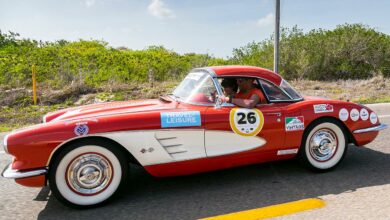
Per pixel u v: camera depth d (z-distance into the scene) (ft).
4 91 37.91
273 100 14.33
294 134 14.12
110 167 12.10
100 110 13.50
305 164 14.64
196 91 13.93
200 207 11.92
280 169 15.44
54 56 56.08
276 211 11.36
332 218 10.71
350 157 16.96
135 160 12.69
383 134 21.35
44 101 35.45
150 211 11.75
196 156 12.91
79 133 11.43
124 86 41.65
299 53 57.72
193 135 12.76
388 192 12.64
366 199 12.07
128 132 11.91
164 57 66.03
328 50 60.18
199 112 12.97
